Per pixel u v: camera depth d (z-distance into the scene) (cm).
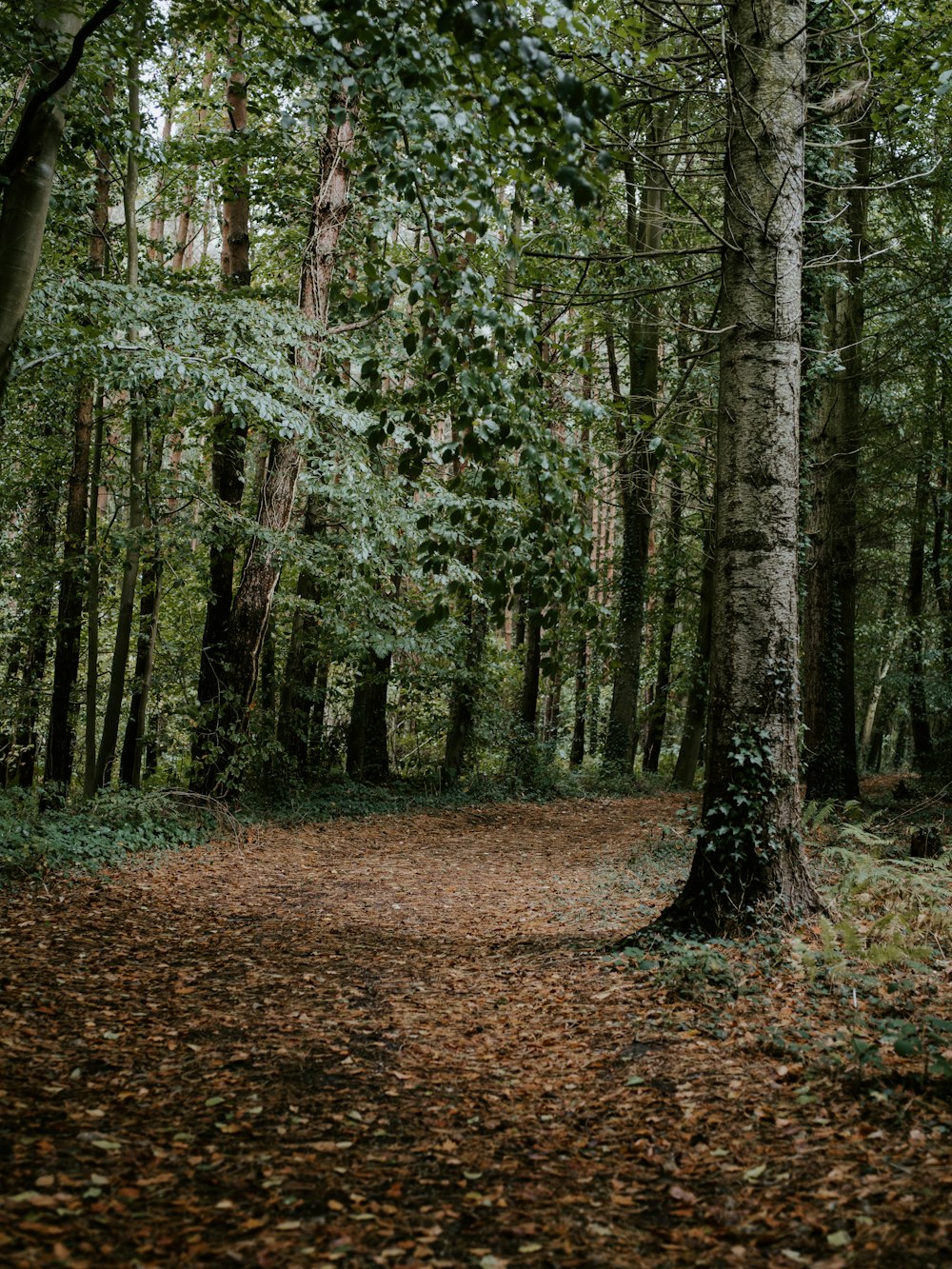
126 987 586
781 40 649
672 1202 326
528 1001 576
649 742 2848
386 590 1681
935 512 2111
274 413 988
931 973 553
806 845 1029
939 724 2673
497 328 454
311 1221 311
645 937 643
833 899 685
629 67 612
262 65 1248
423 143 430
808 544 1356
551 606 513
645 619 2555
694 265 1502
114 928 738
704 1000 523
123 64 1002
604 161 361
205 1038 501
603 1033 501
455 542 498
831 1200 312
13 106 723
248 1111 404
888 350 1502
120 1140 365
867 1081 398
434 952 720
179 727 1464
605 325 1075
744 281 647
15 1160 339
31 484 1450
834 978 533
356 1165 356
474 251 484
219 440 1414
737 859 626
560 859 1223
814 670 1552
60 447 1402
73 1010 530
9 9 657
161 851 1067
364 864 1152
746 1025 487
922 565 2442
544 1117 404
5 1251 277
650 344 1981
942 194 1416
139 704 1320
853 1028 464
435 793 1858
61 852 941
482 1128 393
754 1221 307
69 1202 312
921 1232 286
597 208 401
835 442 1566
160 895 875
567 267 1060
